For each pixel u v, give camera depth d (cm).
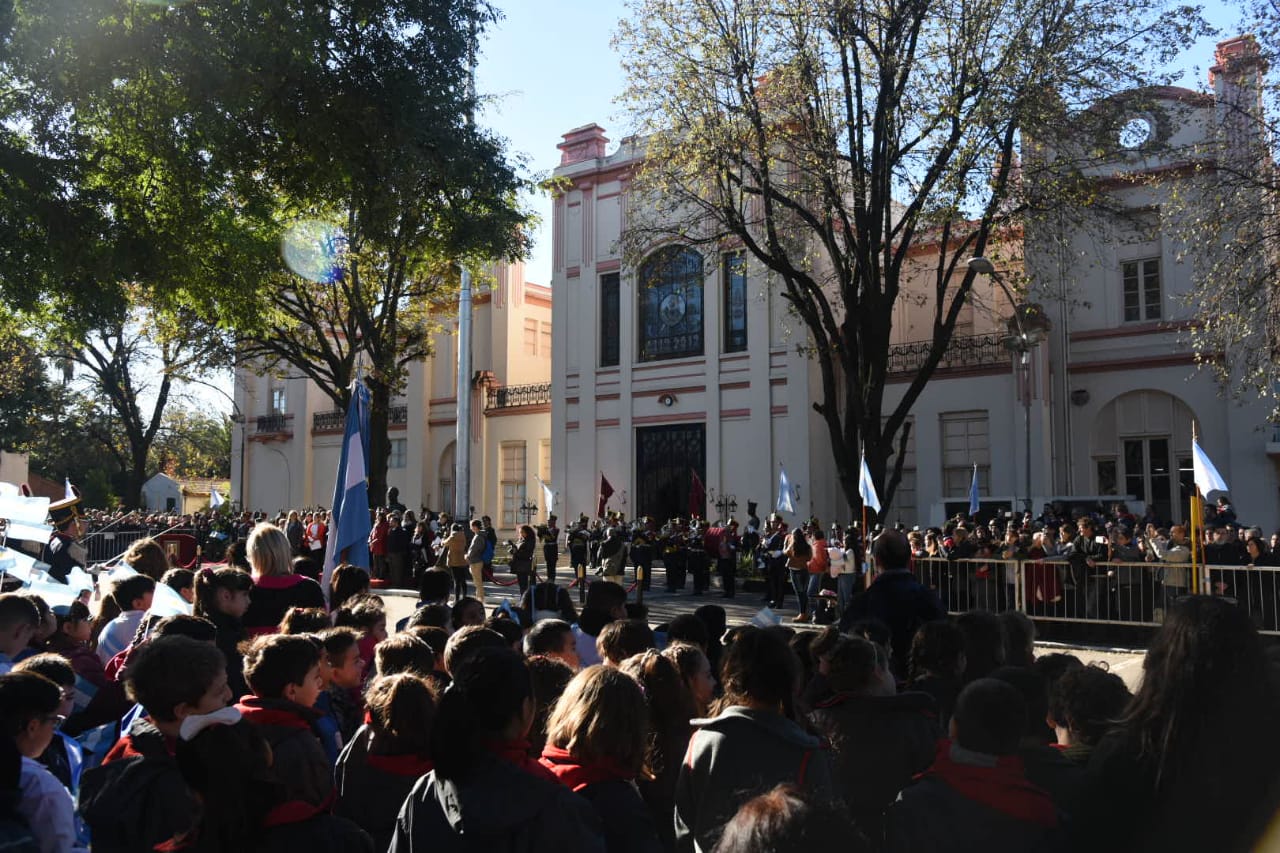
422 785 327
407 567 2288
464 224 1314
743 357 2992
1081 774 332
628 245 2248
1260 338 1822
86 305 1146
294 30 1088
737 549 2408
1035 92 1744
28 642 566
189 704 356
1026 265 2192
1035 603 1425
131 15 1057
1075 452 2609
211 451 6062
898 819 328
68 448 4684
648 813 354
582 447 3303
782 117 1988
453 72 1230
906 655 620
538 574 2778
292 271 2261
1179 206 1795
